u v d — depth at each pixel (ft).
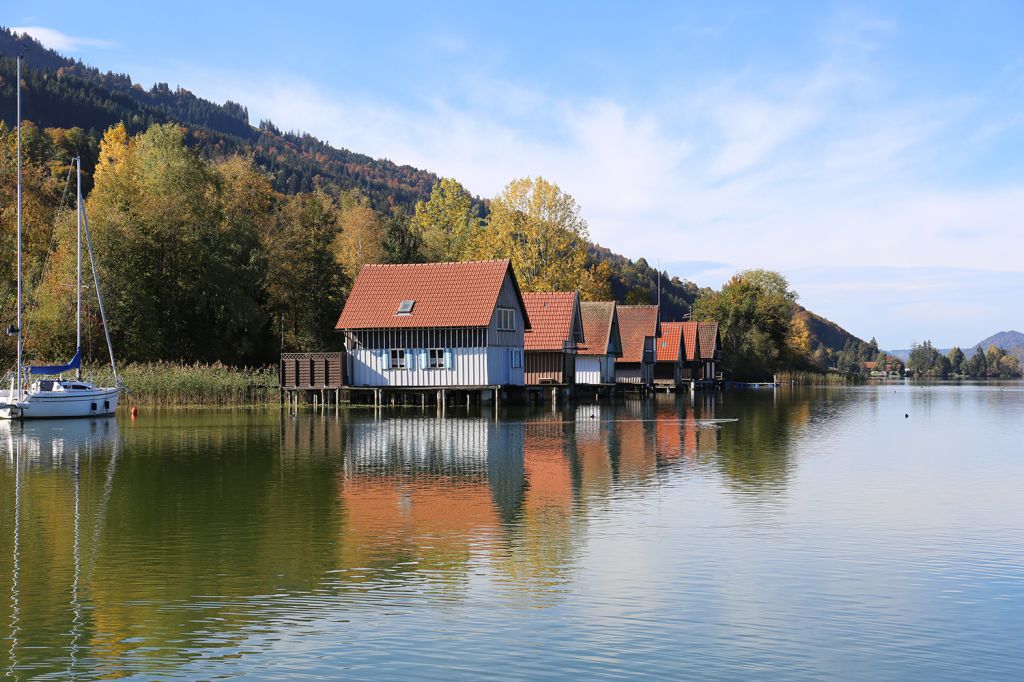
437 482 75.31
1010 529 57.06
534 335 225.15
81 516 60.59
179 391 178.40
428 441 109.29
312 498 67.41
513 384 193.77
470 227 376.68
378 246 306.76
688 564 48.03
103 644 36.29
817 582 44.78
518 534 55.01
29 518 59.93
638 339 284.41
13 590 43.37
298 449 99.91
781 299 495.41
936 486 74.95
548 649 35.65
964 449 106.42
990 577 45.88
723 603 41.32
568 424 138.62
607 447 102.78
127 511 62.34
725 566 47.62
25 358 187.42
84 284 194.49
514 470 82.74
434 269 190.19
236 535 54.75
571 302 228.02
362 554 50.03
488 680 32.73
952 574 46.34
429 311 182.60
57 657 34.94
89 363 191.21
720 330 433.07
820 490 72.02
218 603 41.32
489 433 120.78
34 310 199.11
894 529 56.90
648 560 48.80
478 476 78.84
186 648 35.83
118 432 121.90
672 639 36.76
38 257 231.91
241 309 220.84
